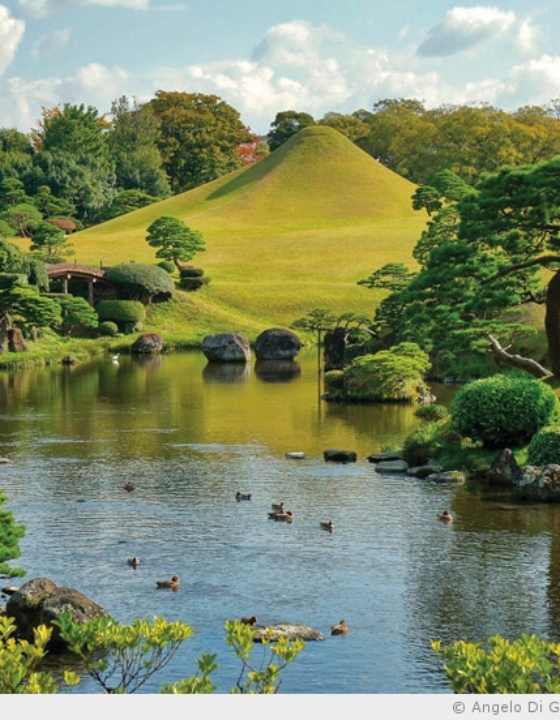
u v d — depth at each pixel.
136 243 134.25
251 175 176.25
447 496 33.28
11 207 142.12
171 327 100.81
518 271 42.66
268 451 42.19
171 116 197.50
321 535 28.59
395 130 194.25
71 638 13.32
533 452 34.91
